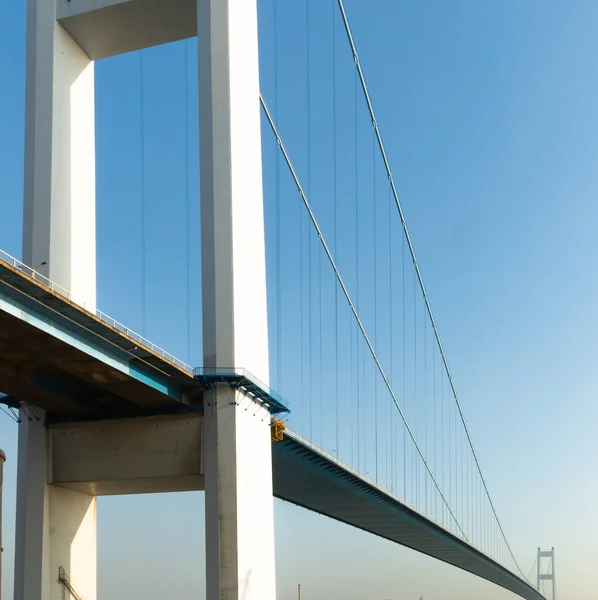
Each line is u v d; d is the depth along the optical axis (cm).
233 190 3275
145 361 3003
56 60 3425
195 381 3203
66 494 3459
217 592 3055
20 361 2877
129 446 3334
